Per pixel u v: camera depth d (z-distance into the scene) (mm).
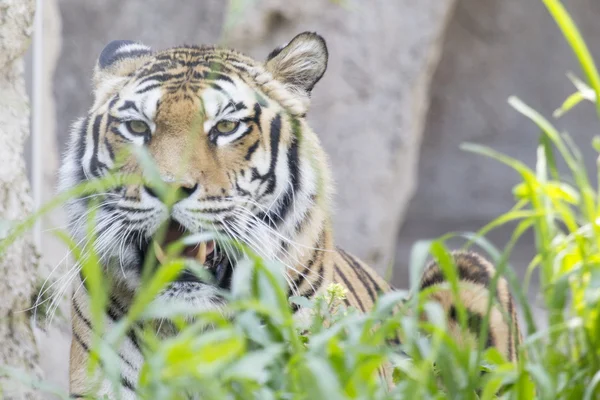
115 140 6996
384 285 9492
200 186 6781
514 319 9273
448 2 17141
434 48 17125
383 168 16625
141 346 6883
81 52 16688
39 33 10750
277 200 7262
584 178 8500
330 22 16234
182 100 6965
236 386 5039
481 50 28188
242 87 7227
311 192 7477
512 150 28547
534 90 28422
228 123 7066
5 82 7453
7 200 7160
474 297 9055
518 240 26484
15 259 7242
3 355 7062
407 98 16750
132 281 7031
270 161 7219
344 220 16391
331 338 5160
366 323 5324
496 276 6008
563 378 6781
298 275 7332
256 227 7086
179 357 4520
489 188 28391
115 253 6973
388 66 16625
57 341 10406
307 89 7770
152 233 6812
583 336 7332
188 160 6770
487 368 6062
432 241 5387
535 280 22766
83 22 16703
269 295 5348
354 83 16422
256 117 7191
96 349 4977
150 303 6594
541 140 8570
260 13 15711
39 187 10867
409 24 16719
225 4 16109
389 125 16656
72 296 7348
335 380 4535
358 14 16328
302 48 7684
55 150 13250
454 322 9008
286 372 5086
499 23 28016
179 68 7180
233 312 6906
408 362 5484
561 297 7426
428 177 28469
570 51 28172
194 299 6734
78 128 7375
